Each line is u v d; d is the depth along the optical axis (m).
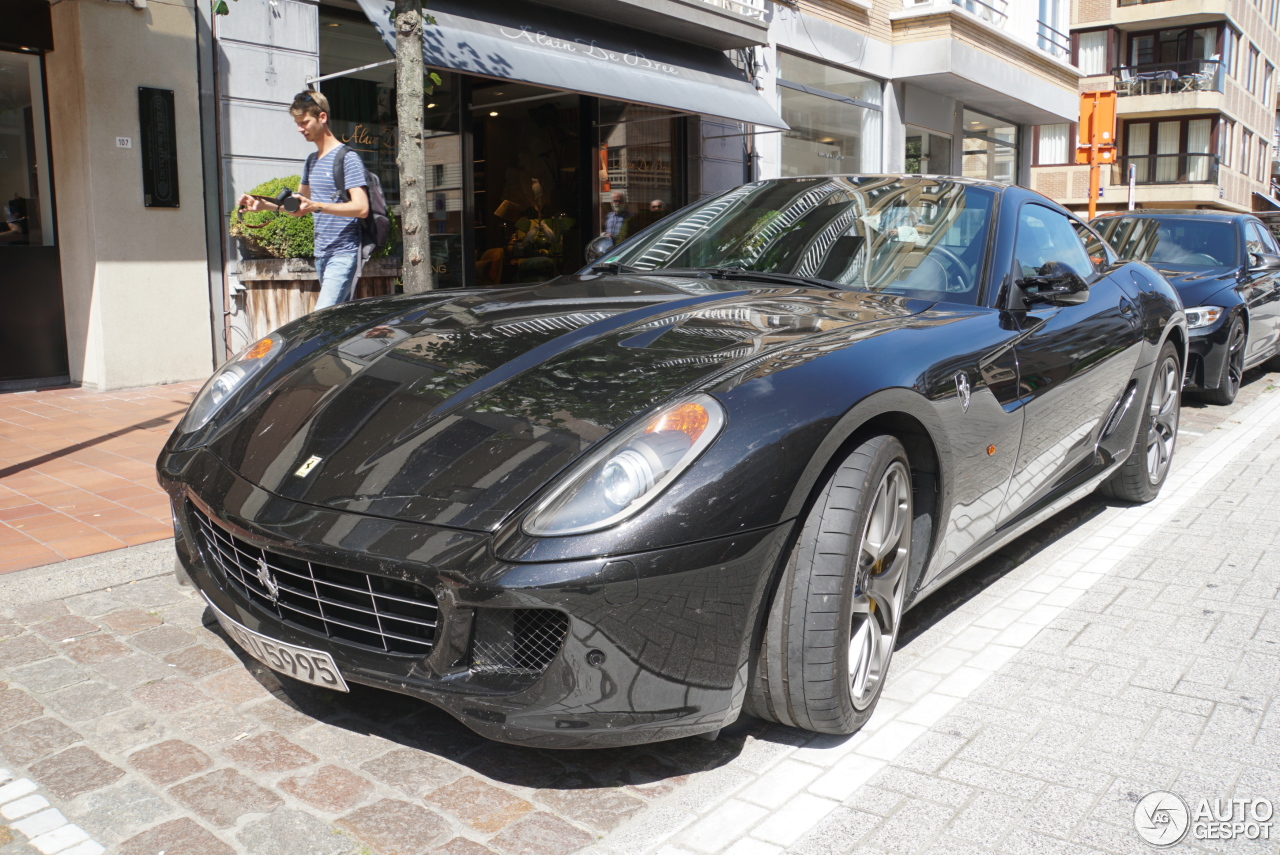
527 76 7.86
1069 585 3.58
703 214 3.86
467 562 1.95
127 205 6.92
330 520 2.12
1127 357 3.97
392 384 2.49
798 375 2.28
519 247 10.09
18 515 4.04
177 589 3.35
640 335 2.57
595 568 1.92
